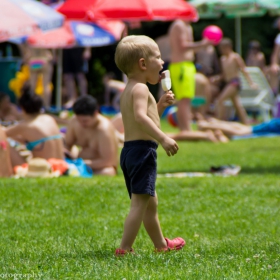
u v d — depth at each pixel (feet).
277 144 138.31
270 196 74.95
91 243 53.36
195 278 39.32
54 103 256.11
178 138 146.41
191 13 123.13
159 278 39.14
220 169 96.27
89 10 118.52
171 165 108.06
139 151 46.32
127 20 125.59
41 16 110.32
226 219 64.64
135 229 46.47
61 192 74.79
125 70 48.21
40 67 191.52
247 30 294.46
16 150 91.86
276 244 52.16
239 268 41.83
